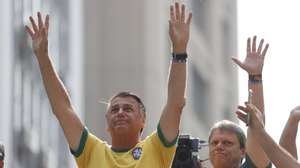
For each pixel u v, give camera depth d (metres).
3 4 58.88
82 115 70.38
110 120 15.14
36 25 15.64
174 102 15.01
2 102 58.69
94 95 76.75
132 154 14.98
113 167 14.92
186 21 15.19
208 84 89.12
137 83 76.25
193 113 85.06
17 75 59.75
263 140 14.19
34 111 61.03
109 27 77.31
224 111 92.81
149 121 75.25
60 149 63.06
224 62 93.50
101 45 77.31
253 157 15.84
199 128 86.75
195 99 86.50
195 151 16.38
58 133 62.97
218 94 91.31
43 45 15.55
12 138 59.34
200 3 88.44
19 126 59.91
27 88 60.28
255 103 16.23
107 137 76.94
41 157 61.66
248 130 15.91
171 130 14.98
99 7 77.50
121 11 77.31
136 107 15.16
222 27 93.69
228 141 15.95
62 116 15.38
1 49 58.75
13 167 59.22
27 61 60.12
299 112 15.67
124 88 76.88
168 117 15.00
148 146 14.98
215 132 16.05
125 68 76.56
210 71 89.94
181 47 15.09
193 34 85.56
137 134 15.14
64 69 65.31
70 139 15.30
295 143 15.70
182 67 15.05
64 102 15.48
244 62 16.36
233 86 94.81
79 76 66.19
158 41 76.94
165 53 77.88
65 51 65.44
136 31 76.94
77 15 66.19
